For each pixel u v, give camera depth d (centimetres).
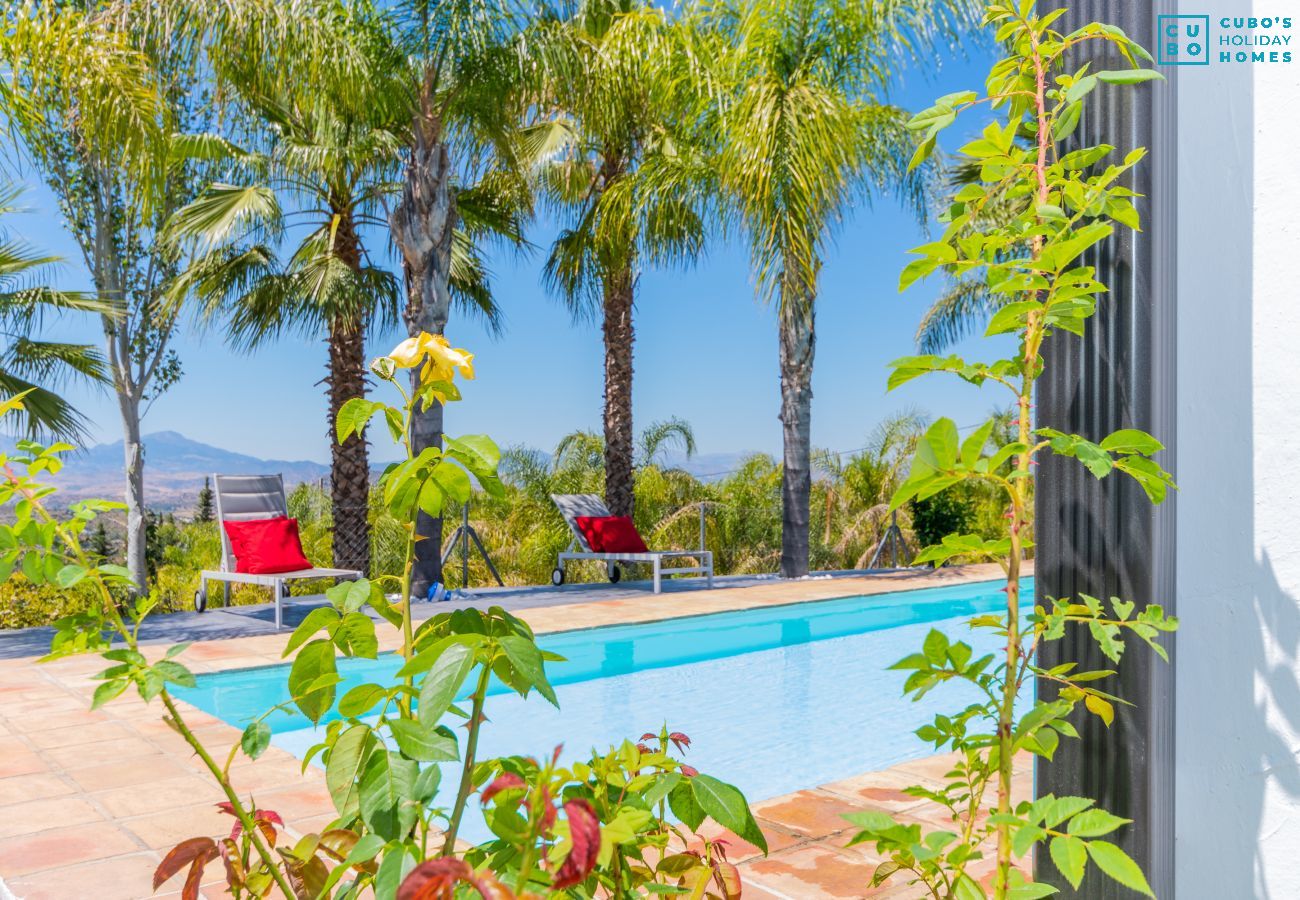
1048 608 131
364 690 80
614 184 908
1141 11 127
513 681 77
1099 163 128
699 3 847
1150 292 125
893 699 497
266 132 829
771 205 782
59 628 80
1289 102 129
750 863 216
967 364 100
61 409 671
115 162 722
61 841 239
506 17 735
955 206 112
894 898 196
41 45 633
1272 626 127
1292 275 128
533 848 57
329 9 695
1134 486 125
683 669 567
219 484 686
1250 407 131
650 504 1134
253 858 201
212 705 441
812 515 1127
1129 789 124
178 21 667
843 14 794
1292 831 125
